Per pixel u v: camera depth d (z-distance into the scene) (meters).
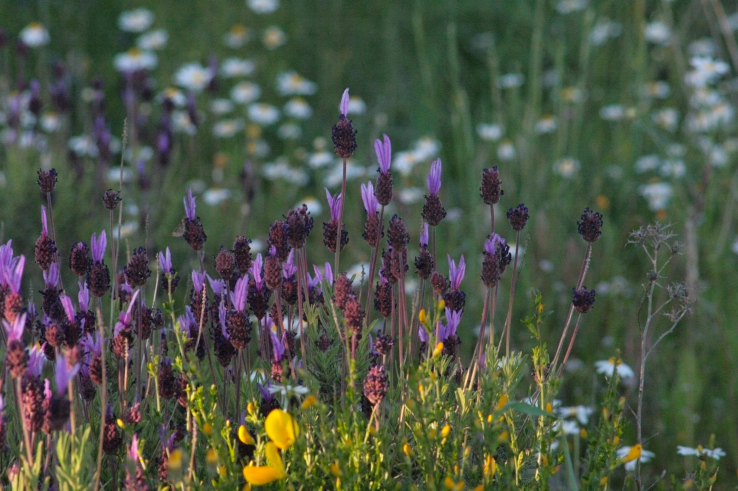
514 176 10.95
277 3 16.72
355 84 15.82
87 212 8.76
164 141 9.26
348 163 11.67
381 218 4.15
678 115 12.38
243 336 3.77
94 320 4.09
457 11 18.00
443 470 3.79
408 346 3.97
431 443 3.66
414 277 8.13
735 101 11.33
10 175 8.33
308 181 12.88
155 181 9.43
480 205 10.19
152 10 16.59
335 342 4.39
